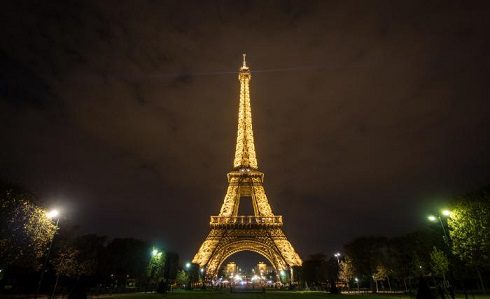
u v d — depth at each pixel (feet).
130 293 389.19
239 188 639.76
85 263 377.71
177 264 655.35
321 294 382.01
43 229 244.83
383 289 523.70
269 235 573.74
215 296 324.60
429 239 380.17
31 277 386.93
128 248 500.74
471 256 251.19
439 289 195.42
